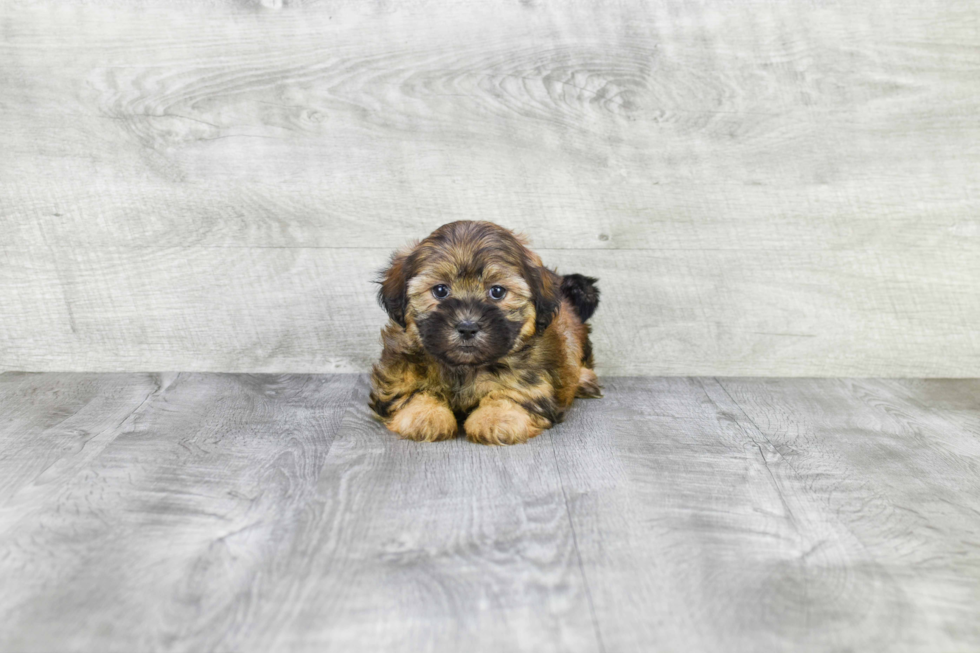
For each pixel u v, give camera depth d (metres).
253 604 0.49
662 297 0.83
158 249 0.81
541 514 0.57
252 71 0.78
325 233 0.81
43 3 0.76
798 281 0.83
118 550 0.53
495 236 0.67
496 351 0.65
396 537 0.54
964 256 0.82
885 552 0.54
